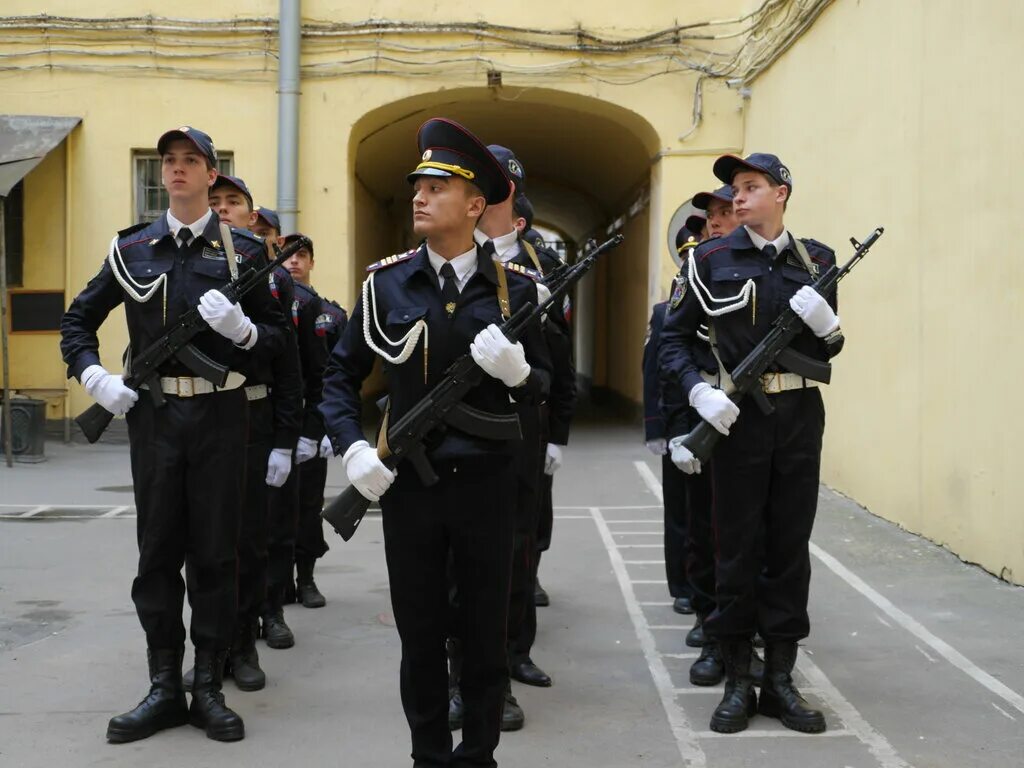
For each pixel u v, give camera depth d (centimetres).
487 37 1240
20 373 1245
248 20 1223
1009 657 487
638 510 874
